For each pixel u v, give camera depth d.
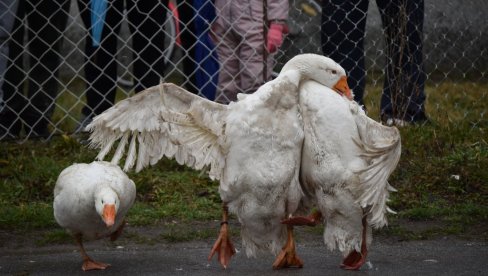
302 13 16.64
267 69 12.35
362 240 7.90
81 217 7.77
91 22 11.85
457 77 15.84
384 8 12.22
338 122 7.57
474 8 16.16
